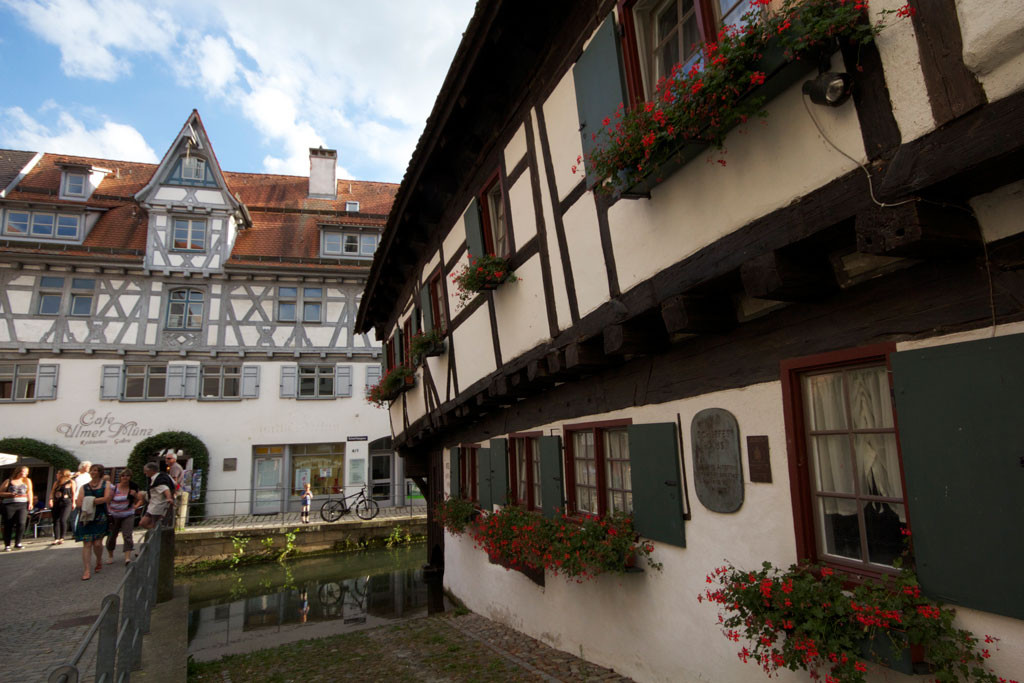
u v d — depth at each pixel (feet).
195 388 66.13
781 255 9.07
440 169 24.82
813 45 8.12
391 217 29.66
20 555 36.58
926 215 7.07
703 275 10.68
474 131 21.54
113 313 65.36
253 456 67.10
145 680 15.37
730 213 10.11
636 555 14.44
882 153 7.60
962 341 7.48
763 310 10.84
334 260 73.00
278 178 85.76
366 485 69.46
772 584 9.28
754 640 10.84
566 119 15.47
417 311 32.53
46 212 66.59
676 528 12.89
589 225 14.47
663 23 12.16
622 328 13.10
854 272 9.05
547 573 20.02
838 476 9.64
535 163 17.29
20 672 14.93
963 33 6.59
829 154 8.34
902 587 7.89
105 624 11.44
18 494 39.29
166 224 68.23
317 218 78.74
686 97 9.52
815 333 9.75
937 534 7.59
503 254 20.54
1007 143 6.24
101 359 64.18
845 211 8.05
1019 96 6.19
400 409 38.93
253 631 32.65
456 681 16.96
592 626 16.93
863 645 8.08
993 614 7.04
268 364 68.95
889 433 8.88
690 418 12.66
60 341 63.26
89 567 27.63
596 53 13.34
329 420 69.62
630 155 10.90
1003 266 7.14
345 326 71.92
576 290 15.08
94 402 63.10
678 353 13.17
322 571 48.67
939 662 7.38
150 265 66.80
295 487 68.28
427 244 30.17
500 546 20.47
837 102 8.11
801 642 8.58
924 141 7.09
